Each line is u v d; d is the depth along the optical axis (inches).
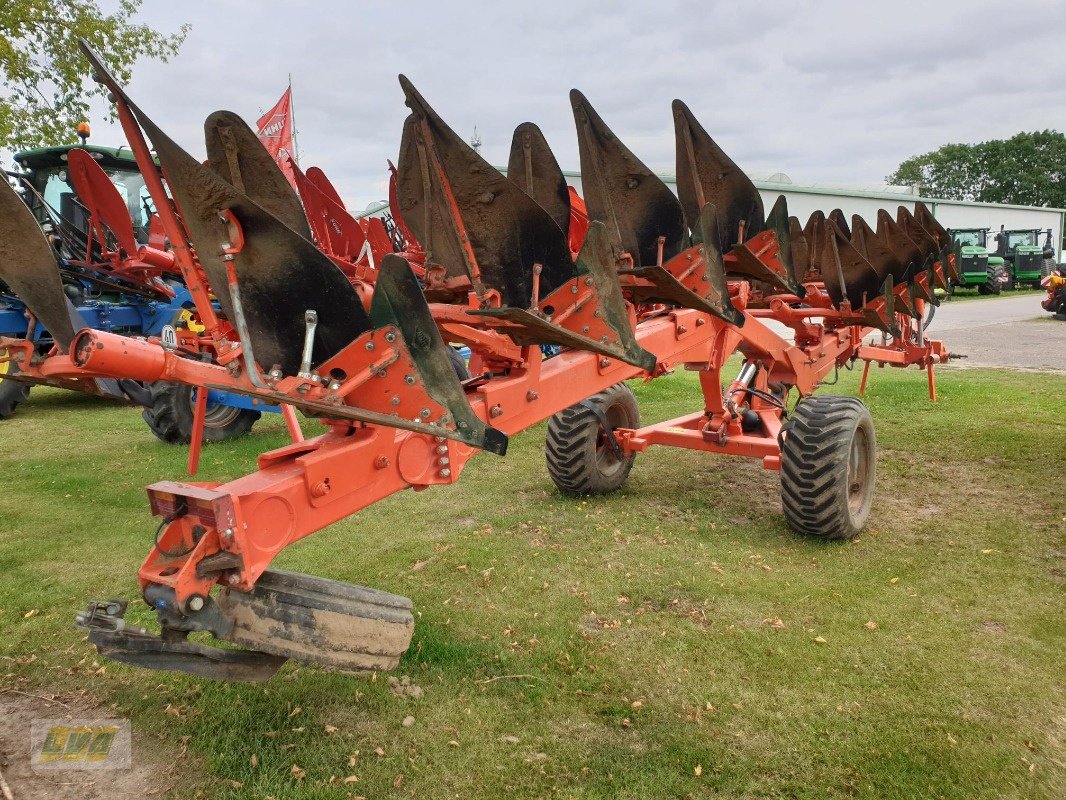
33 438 335.6
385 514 224.8
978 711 121.7
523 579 175.3
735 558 185.3
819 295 244.4
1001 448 276.5
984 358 510.9
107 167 390.6
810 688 129.0
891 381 420.5
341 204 205.5
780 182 1160.8
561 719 122.3
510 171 140.3
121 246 270.4
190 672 97.8
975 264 1086.4
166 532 96.3
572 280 123.3
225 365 93.8
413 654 141.1
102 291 368.2
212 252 89.5
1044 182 3442.4
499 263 124.3
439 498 239.6
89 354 85.7
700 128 159.3
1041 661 136.1
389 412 101.7
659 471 266.8
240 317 89.2
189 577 91.8
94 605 93.7
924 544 192.4
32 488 255.0
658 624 152.6
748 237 169.6
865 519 201.9
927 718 120.1
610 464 243.3
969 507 219.5
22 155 384.5
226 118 101.0
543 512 223.3
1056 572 173.6
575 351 154.3
